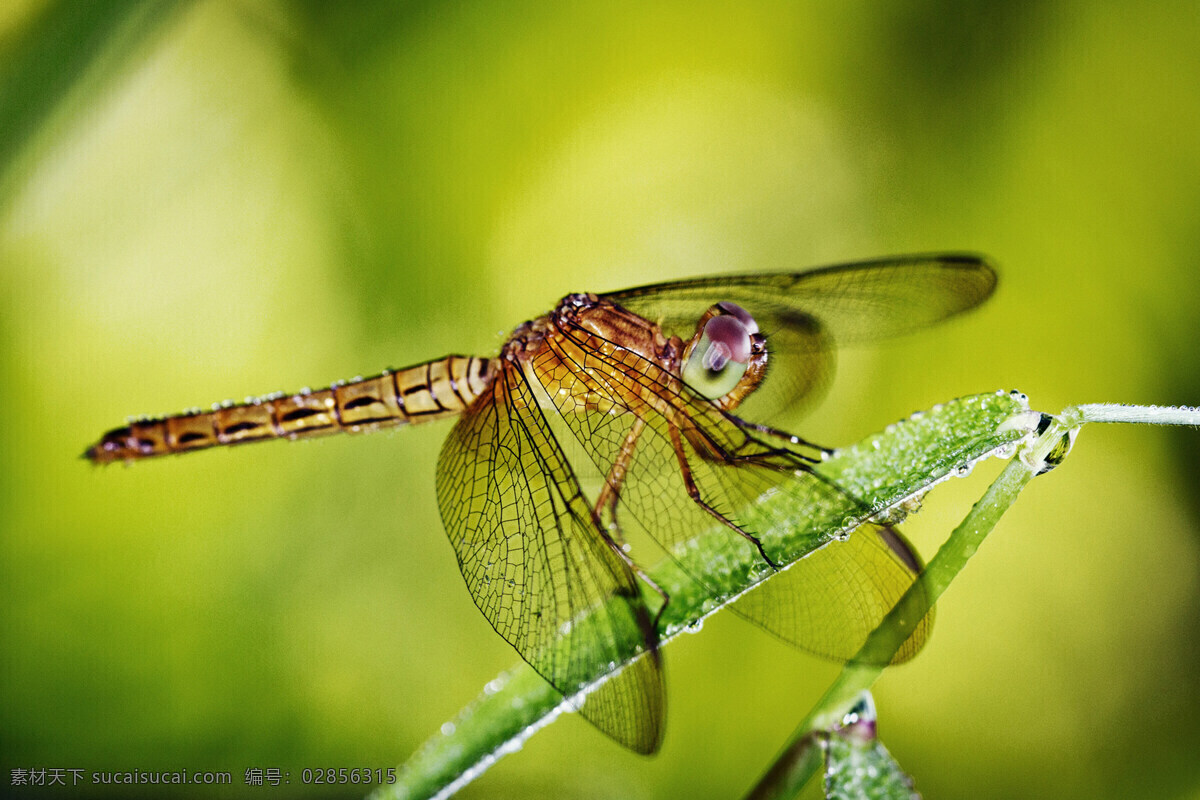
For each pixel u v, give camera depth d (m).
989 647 0.32
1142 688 0.32
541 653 0.30
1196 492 0.32
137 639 0.32
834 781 0.29
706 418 0.30
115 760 0.32
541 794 0.32
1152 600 0.32
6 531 0.32
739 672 0.32
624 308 0.31
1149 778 0.32
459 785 0.29
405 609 0.32
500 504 0.30
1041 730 0.32
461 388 0.31
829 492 0.30
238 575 0.32
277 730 0.32
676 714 0.32
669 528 0.30
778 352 0.31
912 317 0.31
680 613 0.30
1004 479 0.29
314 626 0.32
